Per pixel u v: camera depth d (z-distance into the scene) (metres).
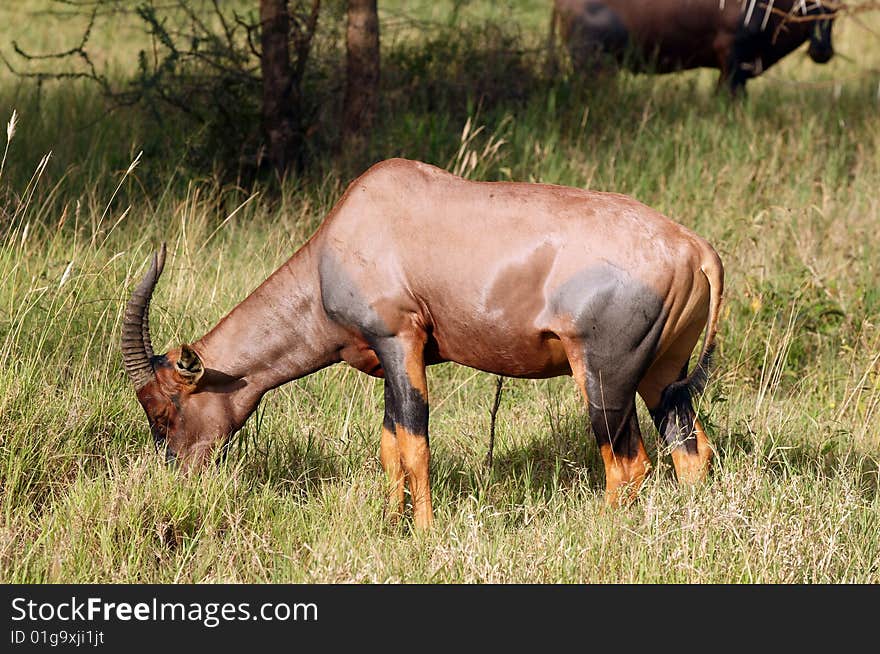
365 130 37.06
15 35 56.94
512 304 18.89
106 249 28.89
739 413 24.86
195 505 19.47
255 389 20.52
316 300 20.05
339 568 17.88
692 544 18.53
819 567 18.16
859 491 20.94
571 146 40.91
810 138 41.47
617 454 19.59
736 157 39.91
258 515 19.84
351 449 22.72
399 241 19.30
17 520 19.14
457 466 22.88
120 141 38.16
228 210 34.28
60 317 24.84
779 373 26.23
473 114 41.78
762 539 18.48
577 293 18.61
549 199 19.11
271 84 35.97
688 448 20.44
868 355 27.06
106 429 22.19
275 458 22.25
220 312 27.06
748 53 48.50
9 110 40.00
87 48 54.91
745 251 32.12
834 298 29.55
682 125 42.84
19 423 20.97
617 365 18.86
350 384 26.09
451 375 27.73
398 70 44.03
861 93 48.44
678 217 34.84
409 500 20.78
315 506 20.27
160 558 18.61
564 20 49.38
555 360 19.53
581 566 18.19
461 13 53.06
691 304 19.17
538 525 19.55
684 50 49.03
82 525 18.78
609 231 18.75
